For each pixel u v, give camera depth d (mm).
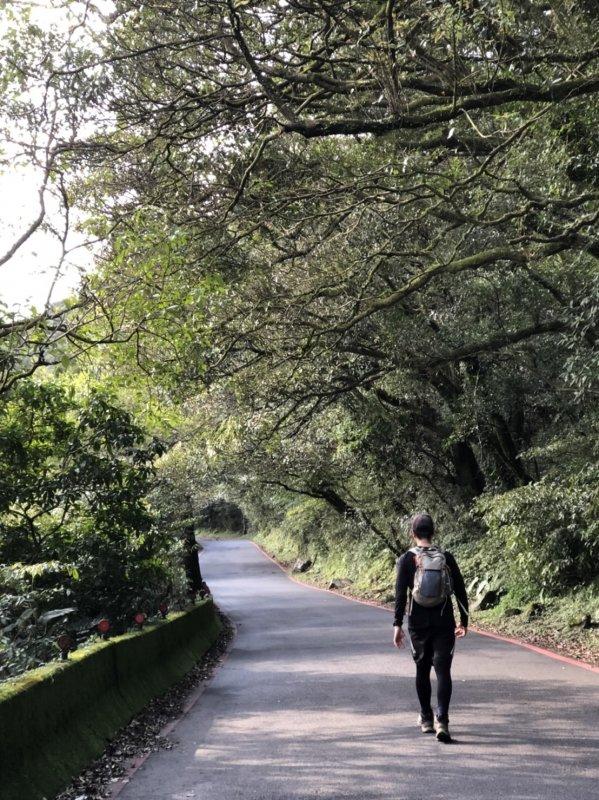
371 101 11633
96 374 12086
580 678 10406
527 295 17766
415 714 8250
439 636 7160
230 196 12734
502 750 6520
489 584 21312
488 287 17844
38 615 10336
